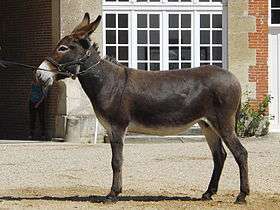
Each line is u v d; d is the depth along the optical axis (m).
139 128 11.86
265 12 23.83
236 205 11.62
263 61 23.81
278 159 17.72
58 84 22.97
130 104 11.75
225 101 11.65
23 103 25.08
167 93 11.73
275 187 13.73
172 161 17.38
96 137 22.64
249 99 23.69
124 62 23.69
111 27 23.62
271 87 24.11
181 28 23.84
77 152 19.48
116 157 11.71
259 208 11.40
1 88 25.95
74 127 22.52
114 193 11.74
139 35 23.75
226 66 23.84
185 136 22.64
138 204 11.70
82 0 22.81
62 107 22.81
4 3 25.84
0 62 12.52
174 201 12.05
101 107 11.76
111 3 23.58
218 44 23.91
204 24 23.86
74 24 22.78
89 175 15.27
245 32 23.75
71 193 12.98
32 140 23.44
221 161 12.13
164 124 11.77
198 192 13.12
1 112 26.05
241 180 11.68
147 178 14.82
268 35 23.97
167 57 23.78
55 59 11.79
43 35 24.25
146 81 11.80
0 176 15.16
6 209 11.25
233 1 23.73
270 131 23.92
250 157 18.08
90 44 11.85
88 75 11.77
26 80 24.95
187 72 11.88
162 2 23.77
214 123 11.73
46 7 24.09
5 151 19.81
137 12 23.73
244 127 23.45
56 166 16.62
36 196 12.66
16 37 25.39
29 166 16.64
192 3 23.81
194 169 16.06
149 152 19.34
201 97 11.73
